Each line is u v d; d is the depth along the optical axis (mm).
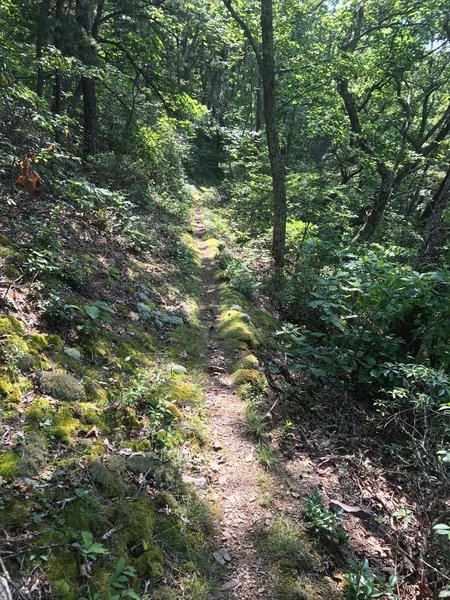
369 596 3068
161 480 3562
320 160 24031
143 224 10766
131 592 2512
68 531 2682
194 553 3152
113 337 5207
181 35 15625
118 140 15688
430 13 14969
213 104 38125
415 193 20828
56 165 8375
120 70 14297
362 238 14195
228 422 4895
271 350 7102
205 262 11383
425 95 18359
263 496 3951
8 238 5289
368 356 6332
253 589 3084
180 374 5359
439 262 7293
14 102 7773
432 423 4648
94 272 6523
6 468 2844
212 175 34062
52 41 10805
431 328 6098
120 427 3893
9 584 2234
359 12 15922
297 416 5500
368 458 5082
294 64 14234
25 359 3775
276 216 11336
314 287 9023
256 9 13555
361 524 4020
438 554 3402
